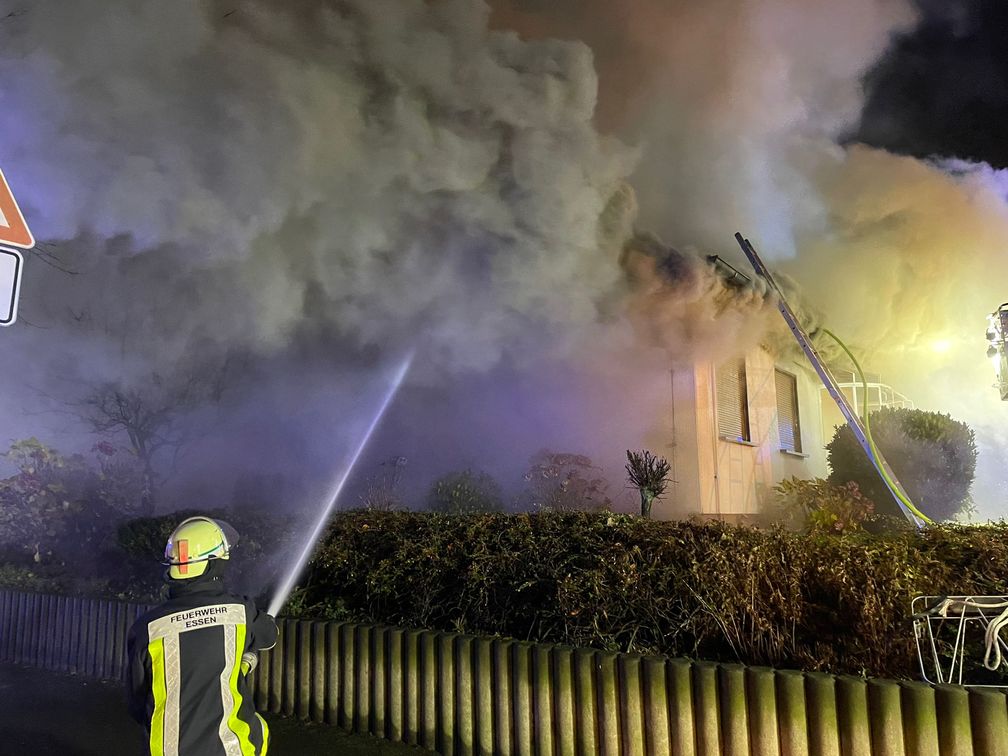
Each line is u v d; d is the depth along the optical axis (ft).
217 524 9.05
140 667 8.11
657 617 13.28
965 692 9.55
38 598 19.69
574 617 13.52
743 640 12.59
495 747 12.42
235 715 8.14
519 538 15.85
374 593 16.22
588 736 11.53
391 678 13.71
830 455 28.45
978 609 11.80
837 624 12.59
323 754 13.14
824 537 13.97
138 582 21.44
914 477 26.17
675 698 10.91
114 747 14.08
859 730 9.83
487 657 12.69
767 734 10.26
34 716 15.65
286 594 17.43
